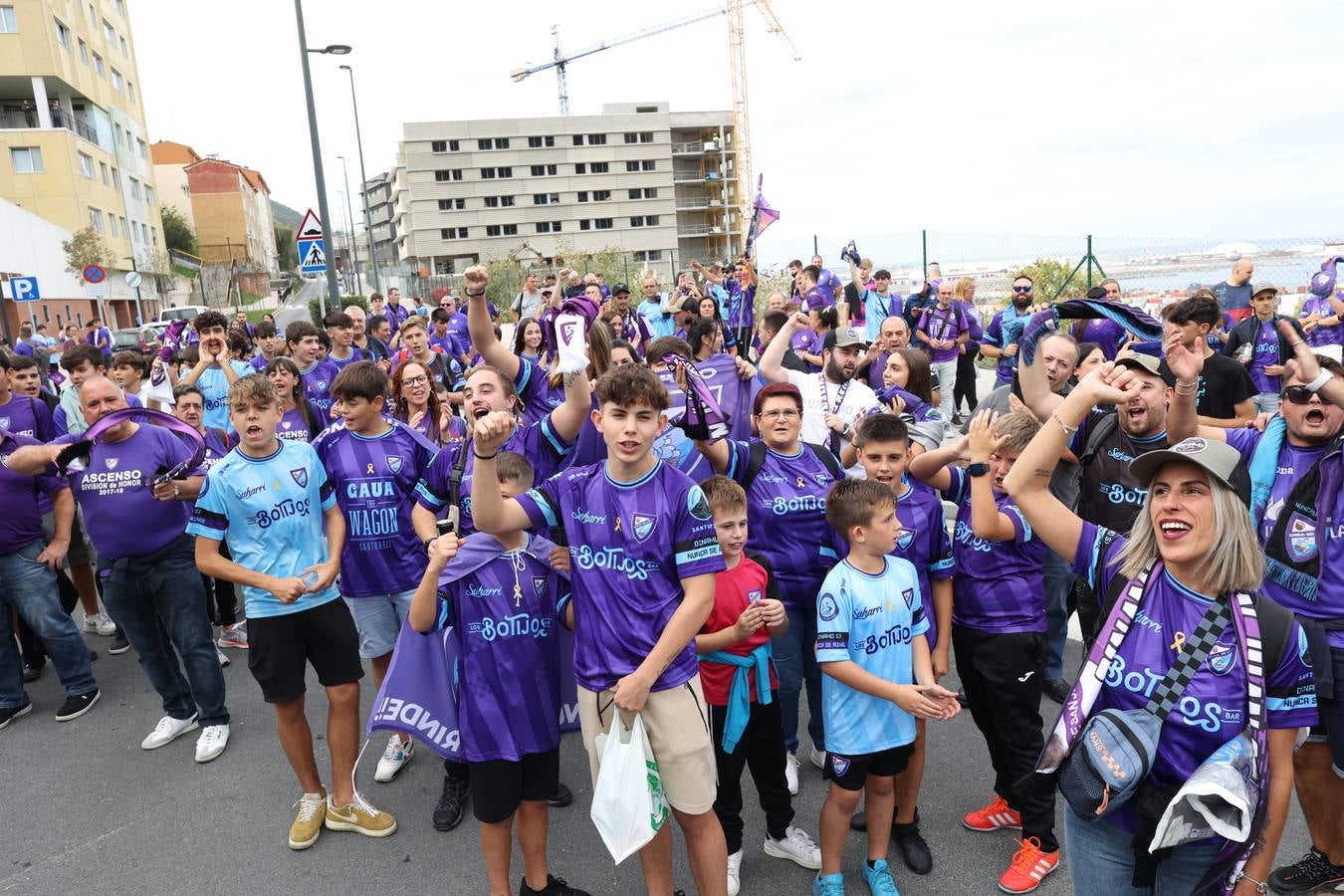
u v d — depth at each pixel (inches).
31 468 186.9
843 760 119.0
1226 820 73.7
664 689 107.1
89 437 170.4
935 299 444.5
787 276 736.3
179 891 135.9
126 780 172.4
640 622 107.5
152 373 311.3
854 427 175.5
